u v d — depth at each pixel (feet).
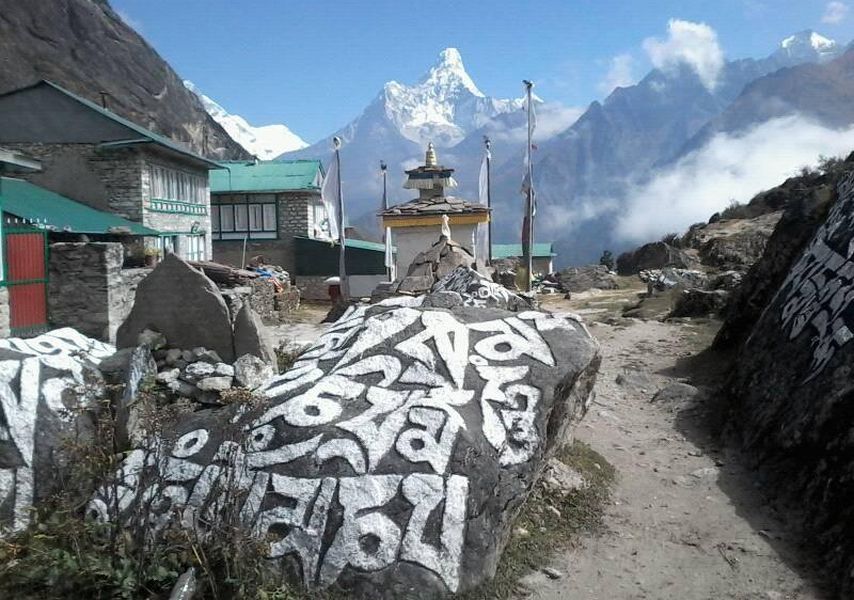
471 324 24.13
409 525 17.61
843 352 23.70
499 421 20.38
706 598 17.63
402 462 18.74
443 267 50.47
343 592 16.75
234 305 58.49
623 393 35.94
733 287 60.64
